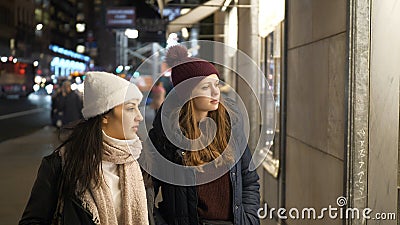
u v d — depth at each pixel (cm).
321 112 489
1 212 817
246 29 851
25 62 2808
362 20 401
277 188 670
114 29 2400
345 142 407
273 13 701
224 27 989
